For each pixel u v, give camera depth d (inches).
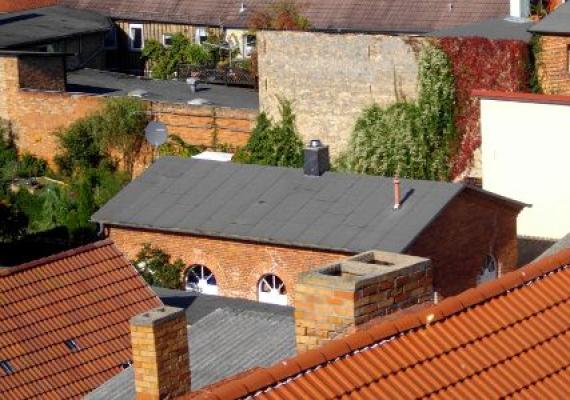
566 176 3361.2
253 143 4082.2
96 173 4244.6
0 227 3823.8
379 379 1070.4
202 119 4200.3
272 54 4030.5
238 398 1028.5
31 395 1862.7
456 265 2974.9
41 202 3998.5
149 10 5516.7
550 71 3892.7
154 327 1385.3
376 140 3924.7
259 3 5378.9
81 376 1920.5
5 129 4468.5
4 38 4980.3
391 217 2930.6
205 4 5477.4
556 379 1130.0
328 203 3026.6
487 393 1091.9
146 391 1396.4
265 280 3031.5
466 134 3882.9
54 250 3774.6
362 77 3929.6
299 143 4040.4
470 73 3865.7
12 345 1916.8
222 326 1750.7
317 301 1213.1
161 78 5300.2
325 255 2925.7
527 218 3417.8
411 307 1224.2
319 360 1067.9
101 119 4311.0
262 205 3078.2
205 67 5191.9
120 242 3179.1
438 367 1098.1
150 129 4151.1
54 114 4397.1
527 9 4313.5
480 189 3048.7
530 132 3388.3
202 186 3196.4
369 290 1214.3
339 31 5162.4
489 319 1157.7
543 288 1213.1
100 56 5438.0
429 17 5059.1
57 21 5324.8
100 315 2027.6
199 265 3102.9
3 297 1979.6
